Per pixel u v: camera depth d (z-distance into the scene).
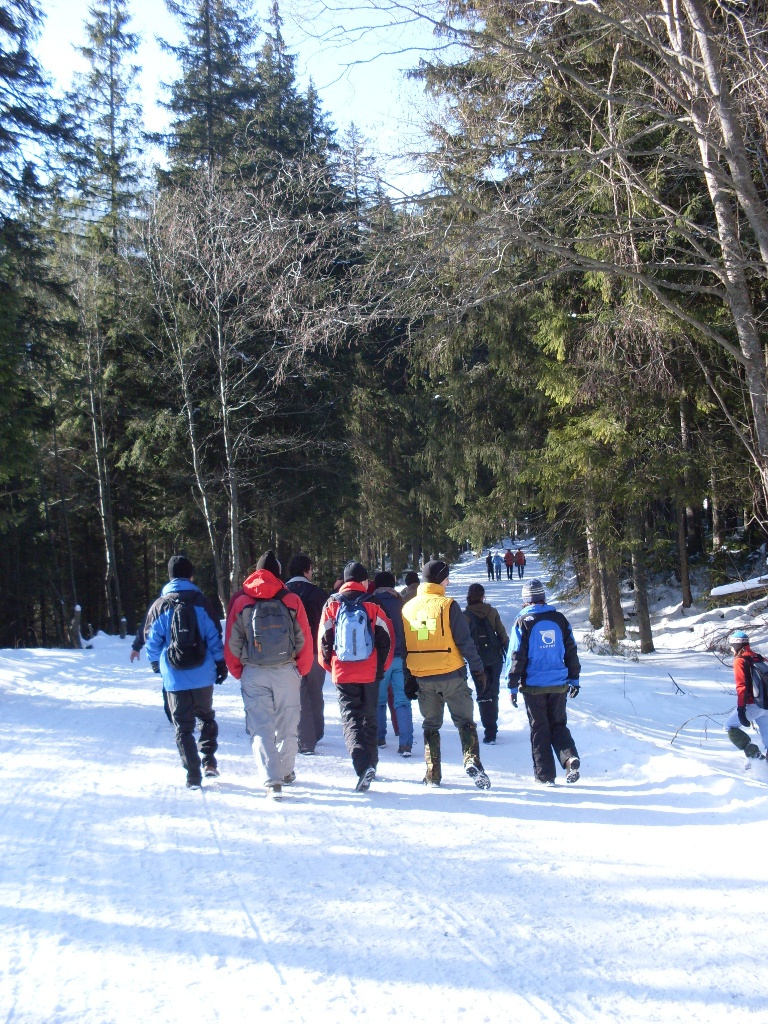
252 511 25.89
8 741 8.61
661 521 19.31
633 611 23.19
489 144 11.27
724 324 13.27
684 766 7.68
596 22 11.06
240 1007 3.32
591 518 17.81
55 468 31.62
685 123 9.92
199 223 22.62
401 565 41.62
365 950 3.86
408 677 7.37
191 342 23.41
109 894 4.46
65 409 27.95
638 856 5.33
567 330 15.73
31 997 3.37
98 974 3.58
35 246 18.89
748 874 5.00
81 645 21.84
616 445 15.78
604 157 10.77
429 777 7.27
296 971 3.63
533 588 7.59
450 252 10.48
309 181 12.64
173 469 25.89
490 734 9.54
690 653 17.77
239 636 6.92
